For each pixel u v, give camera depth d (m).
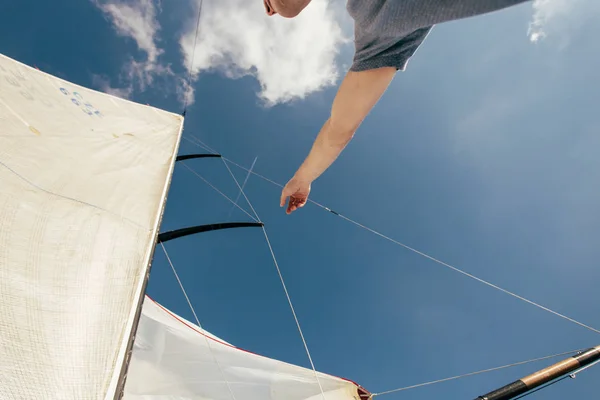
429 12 0.80
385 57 1.24
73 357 1.95
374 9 1.04
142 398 4.11
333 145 1.72
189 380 4.55
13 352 1.80
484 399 2.63
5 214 2.72
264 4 1.22
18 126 4.29
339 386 5.24
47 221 2.95
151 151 6.95
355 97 1.41
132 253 3.14
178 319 5.68
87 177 4.15
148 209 4.20
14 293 2.11
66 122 5.62
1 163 3.29
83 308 2.29
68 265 2.59
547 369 2.89
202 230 6.10
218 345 5.13
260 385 4.88
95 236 3.09
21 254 2.46
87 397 1.78
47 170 3.72
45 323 2.04
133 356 4.52
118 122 7.76
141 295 2.76
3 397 1.59
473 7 0.69
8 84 5.45
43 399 1.67
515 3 0.61
